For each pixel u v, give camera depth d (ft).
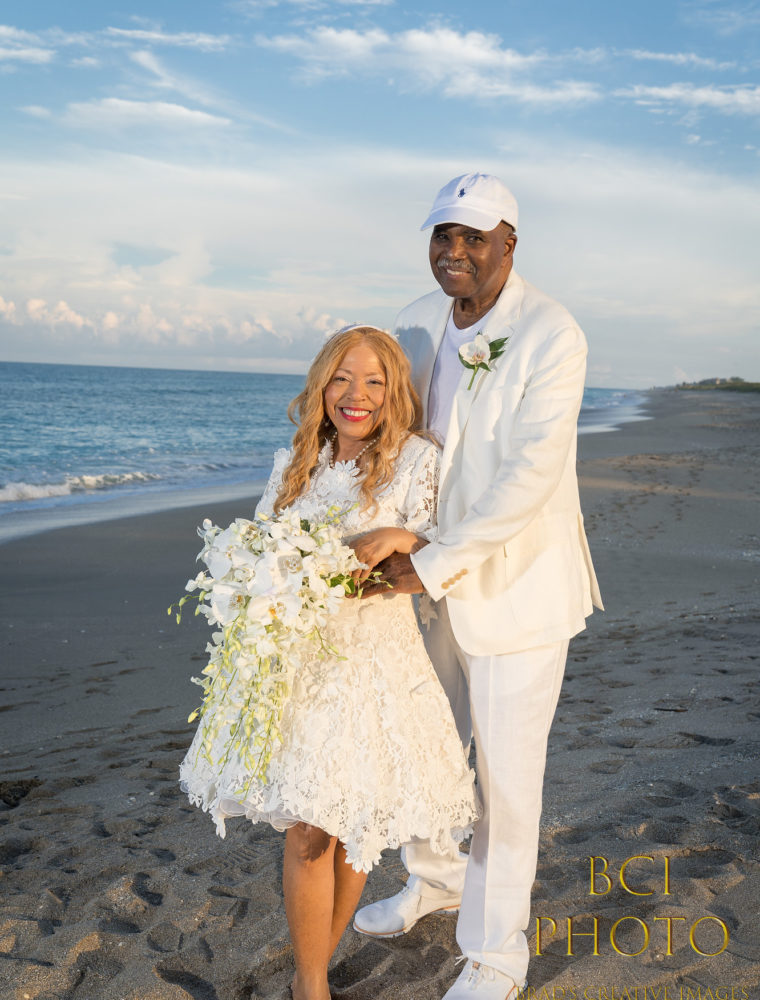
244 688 7.37
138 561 32.12
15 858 11.06
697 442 89.45
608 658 20.24
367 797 7.27
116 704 17.63
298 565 7.29
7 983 8.12
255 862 10.54
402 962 8.60
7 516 42.34
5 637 22.30
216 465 71.20
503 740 8.08
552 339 8.16
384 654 7.84
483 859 8.14
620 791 12.19
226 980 8.21
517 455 7.86
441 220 8.24
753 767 12.60
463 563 7.71
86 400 182.80
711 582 28.73
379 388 8.43
